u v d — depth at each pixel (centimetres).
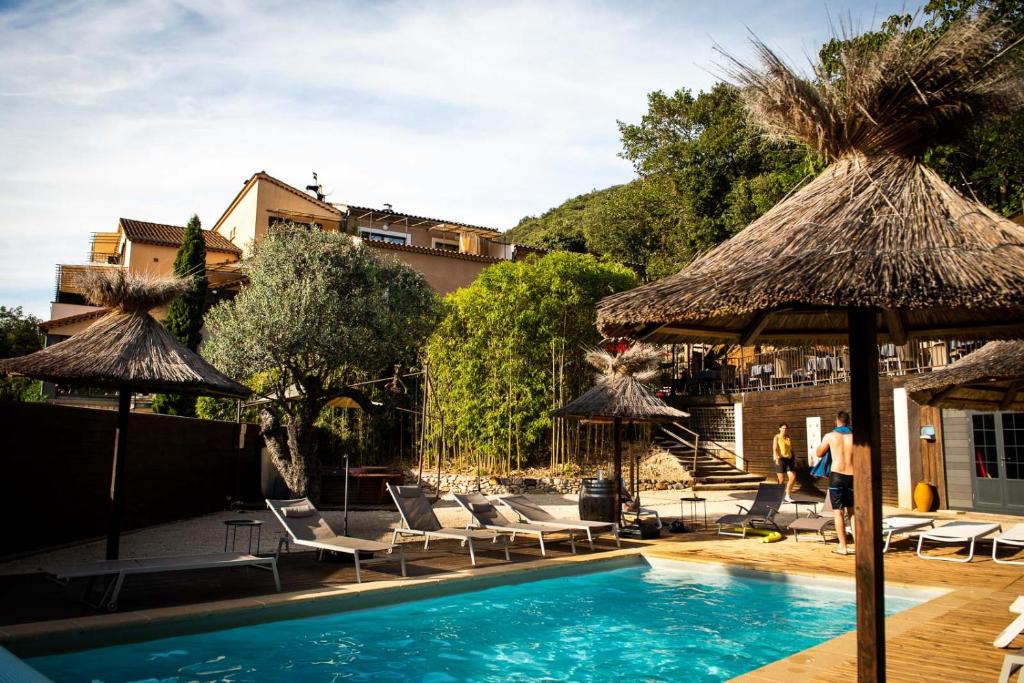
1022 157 1223
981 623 535
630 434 1905
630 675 492
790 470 1528
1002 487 1366
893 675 407
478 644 564
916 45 376
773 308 377
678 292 339
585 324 1831
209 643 542
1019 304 281
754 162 3228
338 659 516
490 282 1820
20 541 791
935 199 352
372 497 1386
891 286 292
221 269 2406
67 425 875
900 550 945
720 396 2036
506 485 1628
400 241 2927
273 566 632
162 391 743
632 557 899
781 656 537
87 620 515
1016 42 371
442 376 1819
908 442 1490
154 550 861
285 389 1339
